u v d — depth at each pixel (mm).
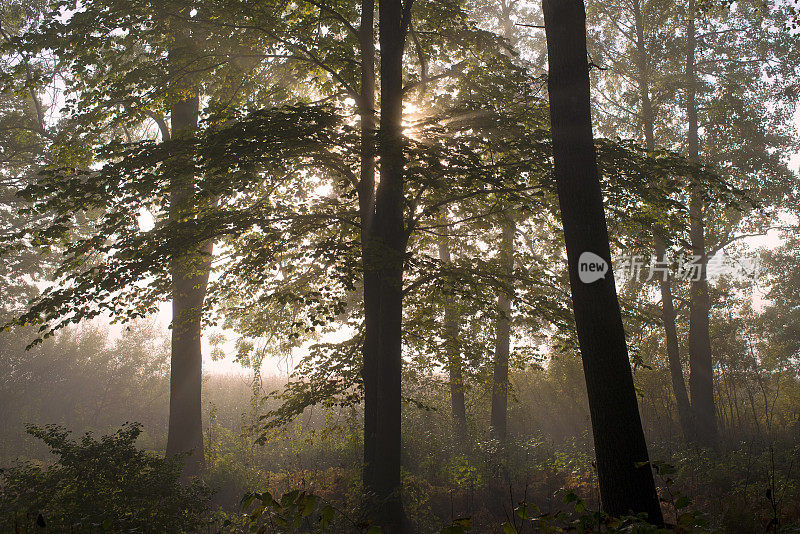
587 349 6383
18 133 23062
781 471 12859
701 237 20062
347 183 12617
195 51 13094
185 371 16734
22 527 6953
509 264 15492
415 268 12438
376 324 12344
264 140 9984
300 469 15836
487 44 14359
